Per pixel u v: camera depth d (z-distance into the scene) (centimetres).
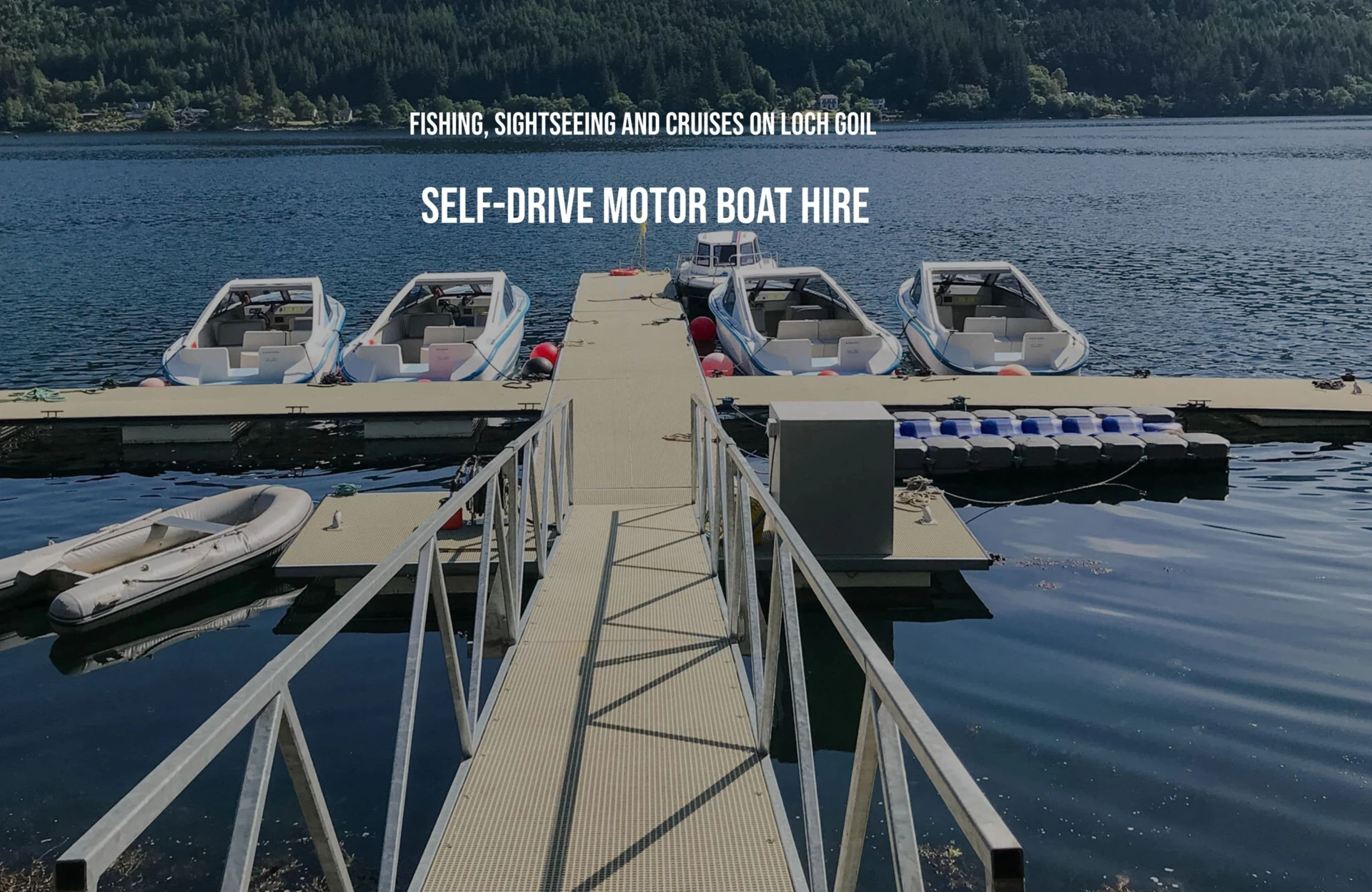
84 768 595
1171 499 1045
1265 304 2255
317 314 1630
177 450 1263
